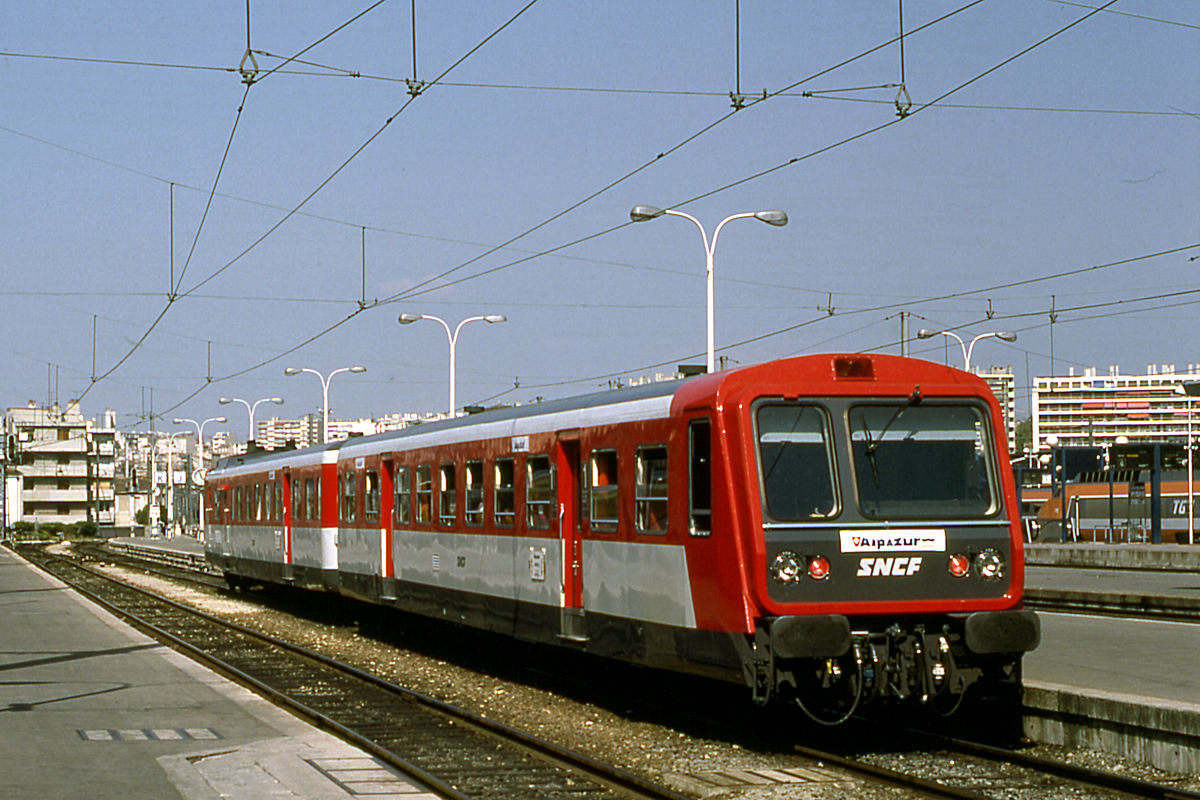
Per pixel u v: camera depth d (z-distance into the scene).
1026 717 13.20
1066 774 11.16
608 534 15.62
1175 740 11.34
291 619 30.59
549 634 17.20
